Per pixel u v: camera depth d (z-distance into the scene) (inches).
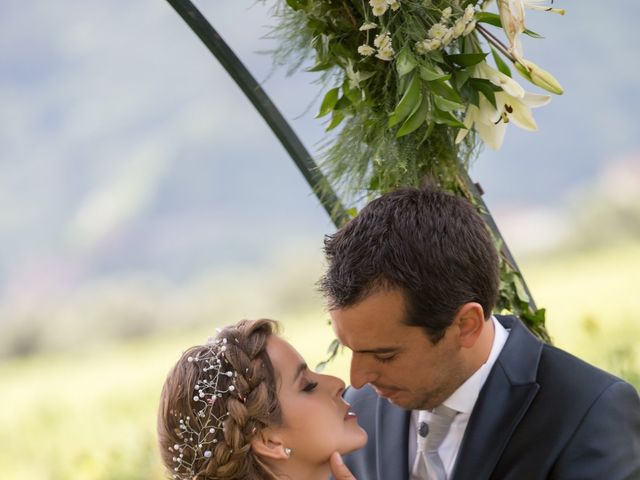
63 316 770.2
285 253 934.4
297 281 887.7
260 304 866.1
